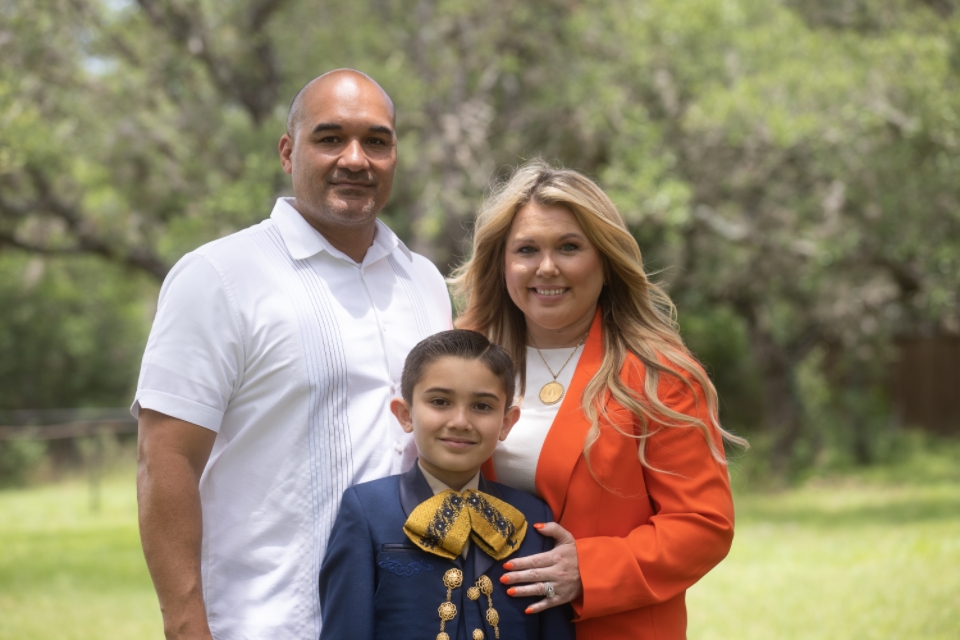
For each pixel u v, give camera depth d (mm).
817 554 8297
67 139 10695
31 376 21641
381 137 2680
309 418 2506
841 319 15234
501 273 2971
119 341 22859
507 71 11633
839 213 11172
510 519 2494
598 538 2541
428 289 2994
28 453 18672
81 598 7605
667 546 2527
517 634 2412
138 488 2410
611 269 2836
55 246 12289
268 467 2482
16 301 21391
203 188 10969
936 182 9750
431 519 2414
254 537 2475
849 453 16453
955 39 9719
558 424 2691
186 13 10828
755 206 11977
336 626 2350
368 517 2436
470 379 2443
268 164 10008
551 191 2713
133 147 10664
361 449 2562
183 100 11203
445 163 10461
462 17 11148
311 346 2523
